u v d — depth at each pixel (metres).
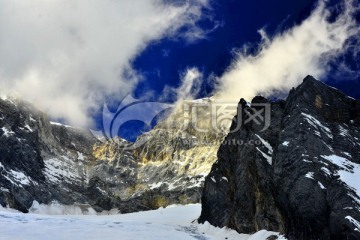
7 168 109.31
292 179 30.47
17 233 40.69
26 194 103.69
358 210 25.80
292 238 29.86
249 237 35.28
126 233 44.84
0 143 112.38
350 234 24.81
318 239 27.77
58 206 114.94
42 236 39.78
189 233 46.47
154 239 41.38
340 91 36.19
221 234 42.56
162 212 89.19
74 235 41.56
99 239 40.06
